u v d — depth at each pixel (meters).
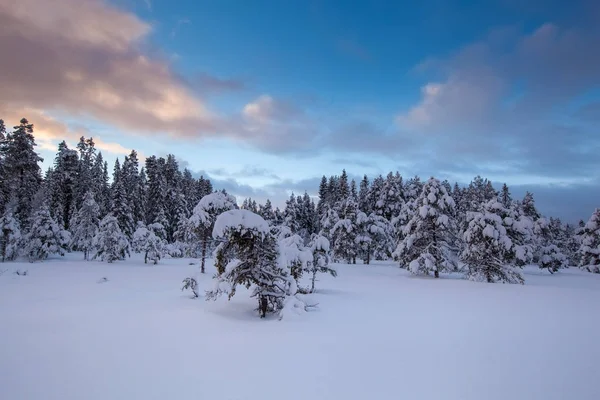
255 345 7.84
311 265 16.09
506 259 28.97
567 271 45.50
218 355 7.07
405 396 5.35
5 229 33.66
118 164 70.44
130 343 7.74
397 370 6.48
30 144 41.91
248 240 11.57
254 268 11.28
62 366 6.27
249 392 5.33
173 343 7.82
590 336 9.34
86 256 42.09
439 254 30.03
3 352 6.96
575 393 5.63
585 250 44.09
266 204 57.06
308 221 77.81
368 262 45.22
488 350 7.89
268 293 11.10
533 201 52.00
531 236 42.50
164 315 10.67
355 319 10.98
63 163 48.69
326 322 10.44
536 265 55.84
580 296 17.75
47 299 13.35
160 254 36.34
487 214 27.86
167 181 68.88
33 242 35.53
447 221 30.19
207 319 10.30
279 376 6.03
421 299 15.83
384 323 10.48
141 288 17.11
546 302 15.48
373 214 47.84
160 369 6.22
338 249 45.06
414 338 8.80
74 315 10.45
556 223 66.44
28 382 5.54
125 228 46.75
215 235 11.34
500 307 13.91
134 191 58.72
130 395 5.14
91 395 5.12
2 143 41.09
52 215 45.81
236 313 11.43
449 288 20.80
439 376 6.23
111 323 9.52
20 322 9.48
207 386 5.53
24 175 41.38
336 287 20.22
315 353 7.37
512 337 9.12
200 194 81.56
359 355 7.31
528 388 5.80
